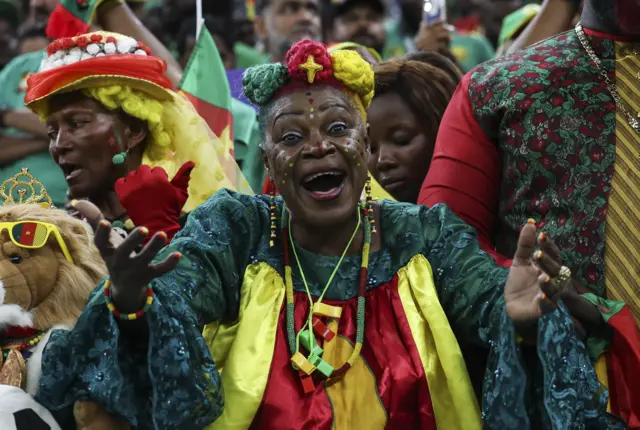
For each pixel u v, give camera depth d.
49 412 3.26
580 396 3.08
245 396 3.21
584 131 3.52
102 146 4.11
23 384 3.34
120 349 3.08
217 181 4.33
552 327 3.04
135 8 6.99
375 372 3.27
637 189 3.44
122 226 4.07
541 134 3.54
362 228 3.45
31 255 3.44
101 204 4.17
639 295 3.40
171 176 4.27
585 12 3.66
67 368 3.12
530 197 3.57
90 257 3.54
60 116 4.11
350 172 3.32
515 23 6.42
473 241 3.41
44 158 5.84
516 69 3.63
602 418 3.19
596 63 3.57
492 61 3.75
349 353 3.29
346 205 3.32
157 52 5.23
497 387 3.09
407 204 3.55
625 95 3.52
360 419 3.21
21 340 3.42
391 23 8.40
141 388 3.12
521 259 3.09
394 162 4.56
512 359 3.08
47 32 5.03
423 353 3.28
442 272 3.38
